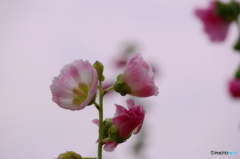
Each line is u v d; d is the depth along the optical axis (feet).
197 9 6.22
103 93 4.64
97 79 4.52
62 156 4.59
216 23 6.16
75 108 4.56
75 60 4.60
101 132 4.62
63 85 4.59
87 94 4.59
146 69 4.63
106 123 4.67
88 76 4.57
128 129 4.56
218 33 6.16
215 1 6.15
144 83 4.62
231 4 6.13
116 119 4.57
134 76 4.61
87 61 4.57
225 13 6.11
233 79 6.26
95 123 4.73
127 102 4.62
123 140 4.59
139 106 4.60
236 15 6.13
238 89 6.23
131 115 4.57
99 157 4.61
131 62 4.65
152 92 4.64
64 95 4.58
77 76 4.58
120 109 4.58
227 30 6.14
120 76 4.66
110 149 4.68
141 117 4.57
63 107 4.58
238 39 6.12
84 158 4.62
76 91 4.58
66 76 4.59
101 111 4.62
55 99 4.58
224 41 6.15
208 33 6.19
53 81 4.59
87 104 4.55
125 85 4.64
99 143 4.61
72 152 4.62
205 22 6.18
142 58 4.68
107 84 7.79
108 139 4.60
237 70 6.24
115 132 4.57
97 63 4.64
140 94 4.65
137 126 4.58
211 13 6.16
